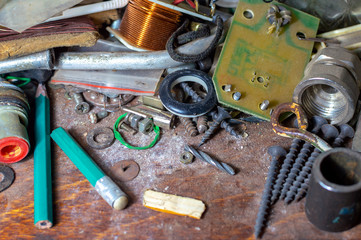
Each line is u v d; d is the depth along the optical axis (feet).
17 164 0.69
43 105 0.75
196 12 0.74
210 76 0.72
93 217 0.63
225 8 0.84
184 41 0.73
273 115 0.67
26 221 0.63
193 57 0.71
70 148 0.68
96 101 0.76
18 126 0.67
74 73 0.77
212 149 0.70
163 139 0.71
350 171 0.58
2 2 0.69
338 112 0.68
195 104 0.69
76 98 0.76
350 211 0.55
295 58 0.72
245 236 0.60
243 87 0.70
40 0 0.70
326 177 0.59
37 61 0.72
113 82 0.76
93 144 0.70
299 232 0.59
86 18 0.76
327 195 0.54
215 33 0.71
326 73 0.64
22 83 0.78
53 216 0.63
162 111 0.73
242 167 0.67
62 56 0.74
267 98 0.70
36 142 0.70
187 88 0.72
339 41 0.72
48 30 0.72
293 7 0.80
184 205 0.63
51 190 0.65
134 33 0.76
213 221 0.61
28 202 0.65
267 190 0.63
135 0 0.74
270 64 0.72
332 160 0.57
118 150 0.70
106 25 0.82
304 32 0.74
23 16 0.70
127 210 0.63
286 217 0.61
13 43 0.70
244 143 0.70
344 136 0.67
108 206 0.64
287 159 0.65
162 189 0.65
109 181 0.64
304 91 0.70
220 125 0.71
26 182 0.67
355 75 0.66
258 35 0.73
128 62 0.73
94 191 0.65
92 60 0.74
